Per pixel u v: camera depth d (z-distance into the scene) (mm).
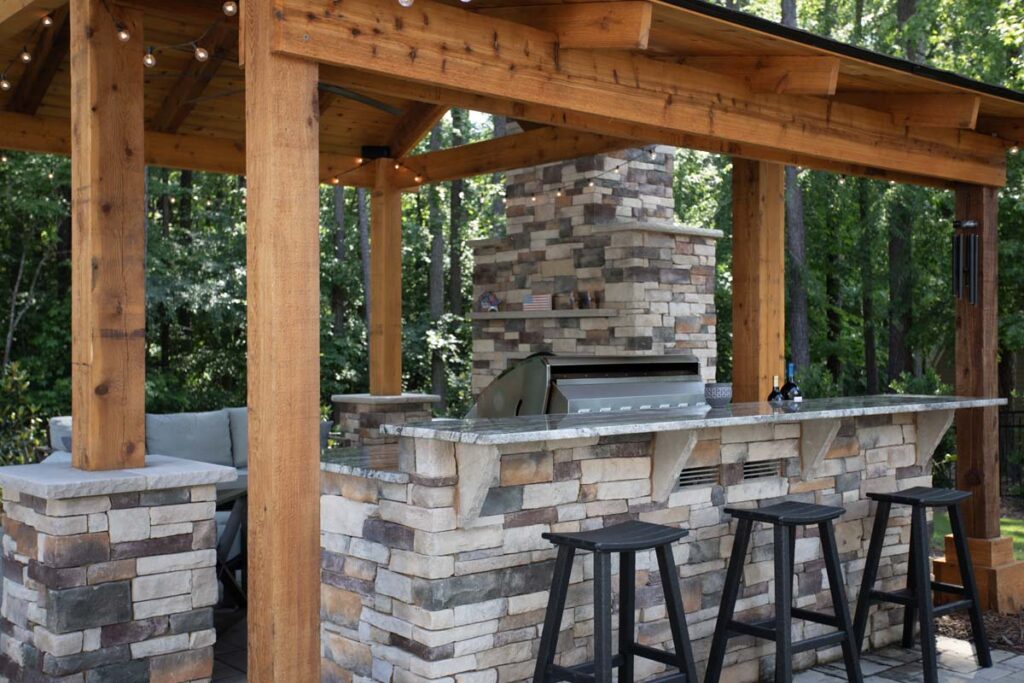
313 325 3115
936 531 8102
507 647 3793
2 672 3955
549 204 8547
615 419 3998
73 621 3613
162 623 3834
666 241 8078
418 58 3344
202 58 4465
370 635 3857
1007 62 12828
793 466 4895
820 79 4320
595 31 3646
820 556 5051
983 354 5992
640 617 4227
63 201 14477
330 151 8273
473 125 20516
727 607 4289
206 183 17031
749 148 5258
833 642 4254
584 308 8211
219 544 5473
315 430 3119
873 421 5348
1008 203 12625
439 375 18219
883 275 15703
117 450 3893
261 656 3080
